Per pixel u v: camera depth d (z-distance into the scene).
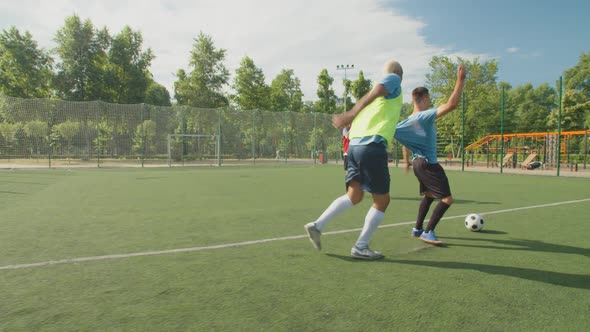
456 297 2.20
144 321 1.86
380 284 2.42
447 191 3.51
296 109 60.59
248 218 4.92
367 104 2.83
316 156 28.45
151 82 45.91
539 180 11.84
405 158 4.12
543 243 3.59
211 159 25.17
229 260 2.96
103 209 5.66
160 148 23.66
